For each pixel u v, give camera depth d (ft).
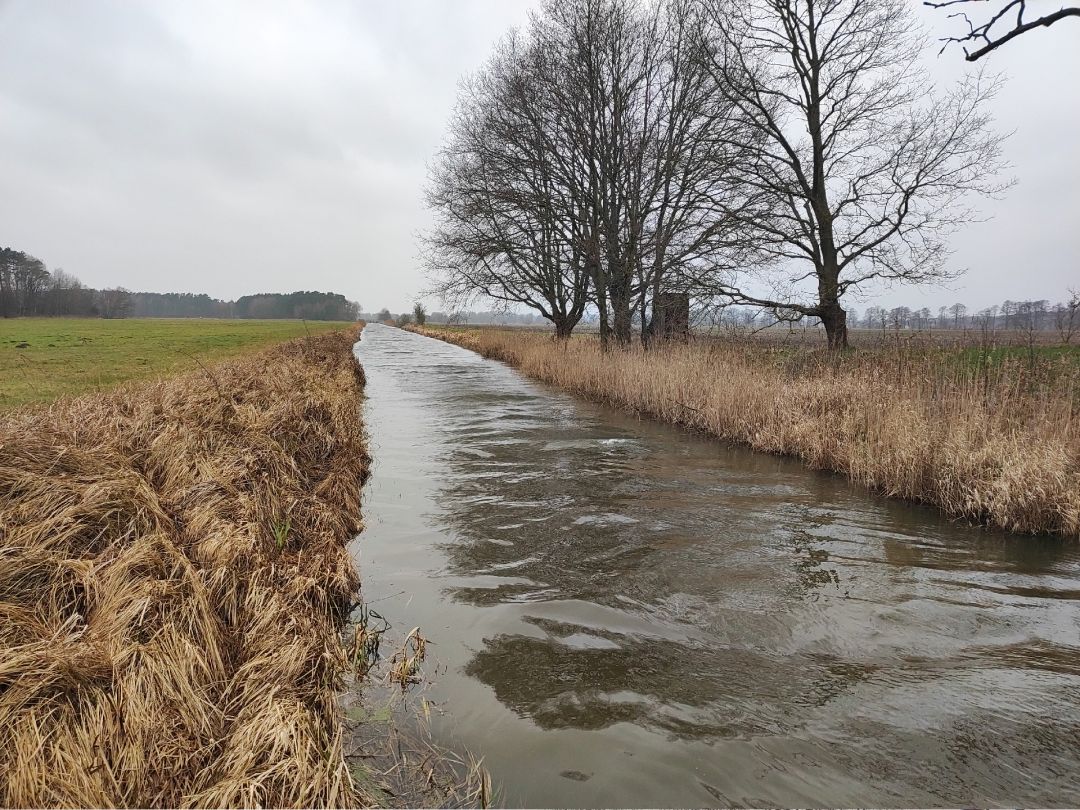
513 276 86.07
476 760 10.16
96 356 60.90
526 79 70.28
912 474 25.03
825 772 9.86
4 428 17.63
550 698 11.86
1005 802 9.25
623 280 64.85
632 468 30.50
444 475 29.09
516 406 51.55
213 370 36.81
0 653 9.50
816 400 34.73
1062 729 10.94
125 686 9.80
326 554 17.28
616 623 14.84
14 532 12.78
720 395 38.88
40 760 8.28
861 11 55.01
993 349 34.45
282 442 25.82
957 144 51.96
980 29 13.56
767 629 14.55
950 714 11.35
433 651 13.67
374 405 51.67
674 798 9.31
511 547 19.97
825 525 22.15
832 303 56.80
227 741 9.68
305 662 12.04
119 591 11.91
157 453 19.31
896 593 16.49
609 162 66.03
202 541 15.07
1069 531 20.49
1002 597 16.29
